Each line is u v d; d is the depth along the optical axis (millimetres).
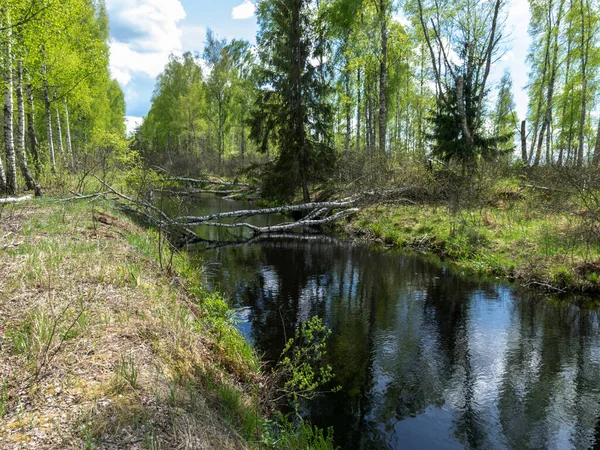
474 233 10805
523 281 8461
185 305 5285
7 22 9469
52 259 5230
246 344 5223
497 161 14648
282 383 4574
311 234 14523
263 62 17375
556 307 7141
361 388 4648
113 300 4418
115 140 15844
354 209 15383
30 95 13945
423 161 15797
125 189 15227
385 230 13289
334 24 19391
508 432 3906
